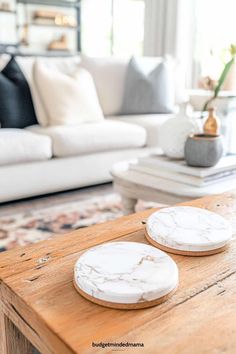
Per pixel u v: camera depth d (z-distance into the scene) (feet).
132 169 5.74
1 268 2.44
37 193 7.99
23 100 8.47
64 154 8.03
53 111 8.63
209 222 3.00
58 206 7.89
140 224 3.18
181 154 5.42
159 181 5.18
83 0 18.53
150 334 1.84
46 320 1.94
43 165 7.88
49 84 8.72
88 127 8.45
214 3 14.94
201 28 15.61
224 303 2.10
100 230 3.05
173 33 15.79
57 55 17.84
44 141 7.68
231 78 12.47
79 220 7.17
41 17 17.53
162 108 10.66
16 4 16.96
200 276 2.38
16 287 2.23
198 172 4.93
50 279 2.32
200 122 5.78
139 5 17.61
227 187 4.90
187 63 15.84
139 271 2.26
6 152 7.17
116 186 5.57
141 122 9.64
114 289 2.07
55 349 1.88
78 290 2.18
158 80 10.61
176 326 1.90
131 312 2.01
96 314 1.99
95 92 9.78
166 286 2.12
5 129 8.04
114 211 7.64
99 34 19.21
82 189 9.05
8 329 2.49
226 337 1.84
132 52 18.48
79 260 2.39
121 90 10.71
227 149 6.18
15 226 6.86
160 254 2.47
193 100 11.39
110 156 8.90
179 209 3.26
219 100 8.89
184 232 2.80
